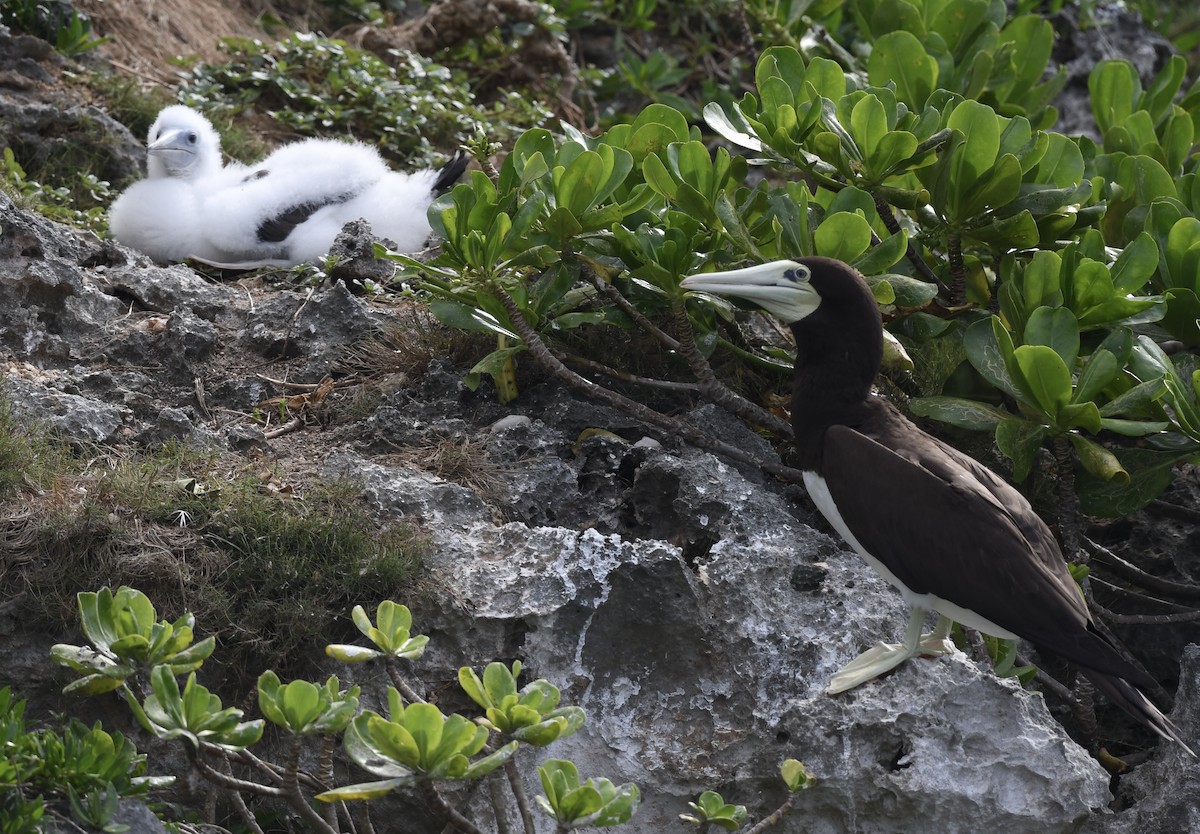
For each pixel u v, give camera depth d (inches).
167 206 525.0
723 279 354.3
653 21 822.5
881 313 417.1
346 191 537.0
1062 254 408.5
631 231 432.1
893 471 327.9
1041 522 339.6
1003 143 438.0
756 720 341.1
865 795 327.6
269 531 350.9
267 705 271.3
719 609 351.6
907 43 499.8
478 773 261.4
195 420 412.2
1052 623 315.3
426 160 641.6
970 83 543.8
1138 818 343.0
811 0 658.2
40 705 339.9
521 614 343.3
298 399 426.9
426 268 406.0
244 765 334.0
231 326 464.4
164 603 340.2
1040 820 322.3
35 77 605.3
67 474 359.9
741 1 757.9
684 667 350.3
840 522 339.9
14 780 271.9
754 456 407.5
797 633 348.5
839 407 350.0
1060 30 837.2
